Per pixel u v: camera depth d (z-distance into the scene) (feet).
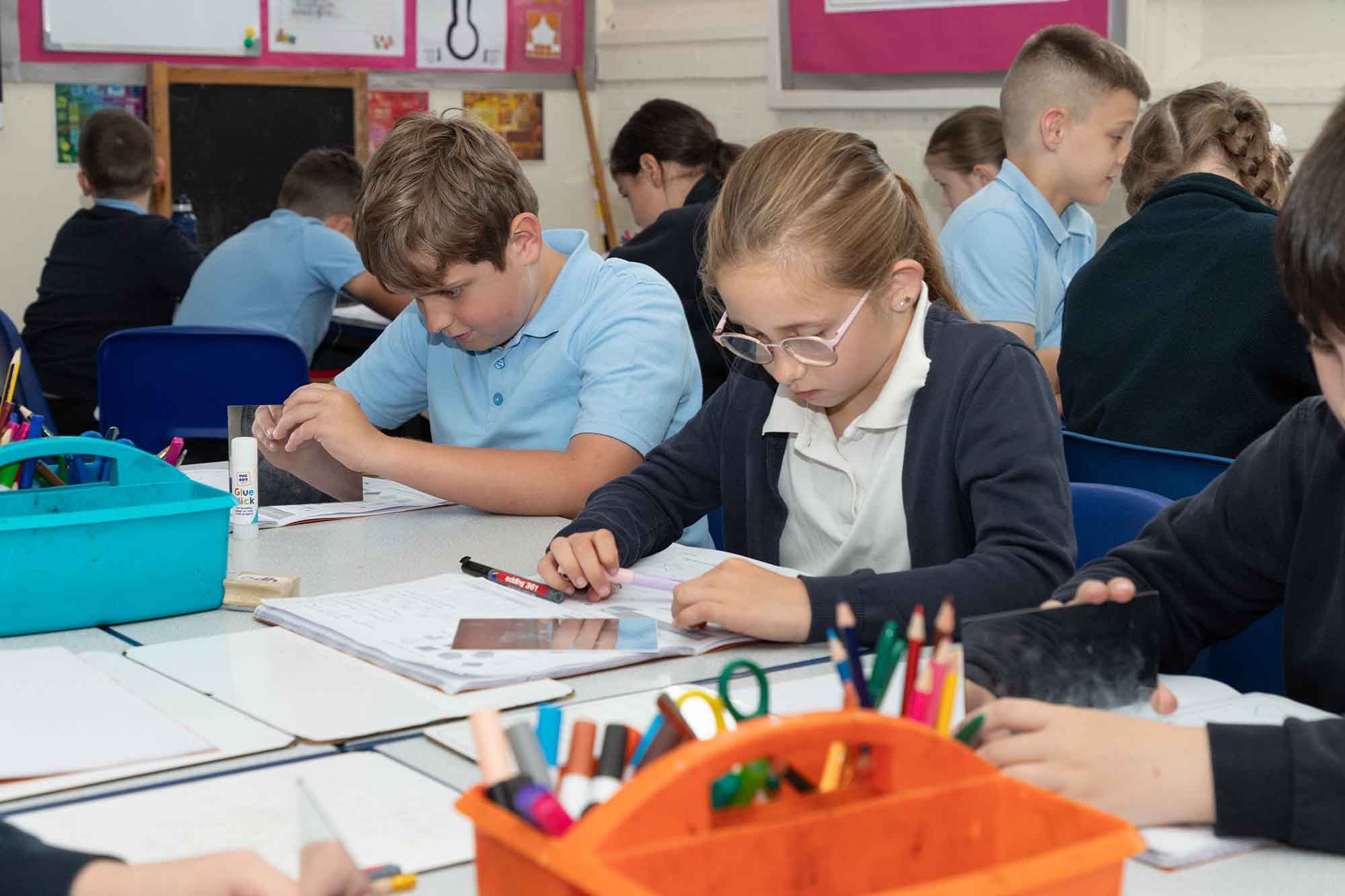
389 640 3.62
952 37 12.78
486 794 1.95
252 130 14.67
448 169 5.24
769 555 4.98
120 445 4.25
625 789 1.81
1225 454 6.64
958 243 8.78
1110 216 11.58
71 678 3.34
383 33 15.38
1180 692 3.26
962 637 2.63
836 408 4.73
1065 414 7.48
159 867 2.10
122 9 13.79
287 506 5.49
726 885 1.81
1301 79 10.45
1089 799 2.45
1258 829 2.41
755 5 14.84
